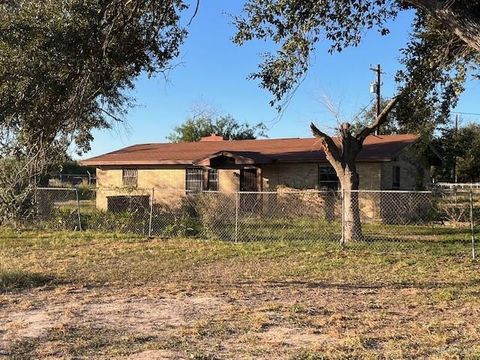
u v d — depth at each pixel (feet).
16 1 22.13
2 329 23.27
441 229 63.05
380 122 54.29
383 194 73.15
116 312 26.32
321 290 31.68
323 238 54.54
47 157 24.30
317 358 19.06
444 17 22.39
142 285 33.40
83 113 24.63
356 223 53.26
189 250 47.37
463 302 27.96
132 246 49.78
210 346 20.67
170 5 25.27
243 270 38.45
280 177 79.92
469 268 38.24
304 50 29.53
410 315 25.40
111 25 23.26
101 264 40.83
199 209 68.18
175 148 98.48
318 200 75.15
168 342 21.22
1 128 22.93
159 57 26.37
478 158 149.48
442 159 97.19
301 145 86.74
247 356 19.39
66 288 32.04
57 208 65.10
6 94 21.70
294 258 43.24
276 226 64.28
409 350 19.81
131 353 19.88
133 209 71.61
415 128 55.01
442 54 38.58
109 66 24.09
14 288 32.14
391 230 61.98
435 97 44.06
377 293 30.68
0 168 29.12
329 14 31.45
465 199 91.15
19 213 56.75
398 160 80.89
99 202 91.50
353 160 54.49
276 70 30.12
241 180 82.89
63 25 21.95
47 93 21.95
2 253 45.65
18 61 21.57
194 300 28.96
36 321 24.62
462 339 21.22
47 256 44.34
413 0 23.26
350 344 20.59
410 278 35.04
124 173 92.53
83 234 57.26
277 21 29.07
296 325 23.68
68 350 20.25
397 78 42.50
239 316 25.31
